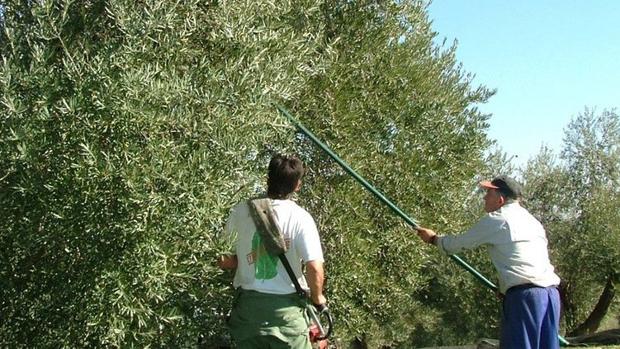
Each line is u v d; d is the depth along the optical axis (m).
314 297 5.02
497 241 6.09
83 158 5.29
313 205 8.25
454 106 9.42
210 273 6.05
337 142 8.24
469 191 9.99
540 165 22.25
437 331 19.98
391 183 8.76
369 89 8.67
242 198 6.07
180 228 5.54
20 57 5.61
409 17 9.10
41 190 5.38
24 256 5.67
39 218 5.47
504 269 6.05
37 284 5.74
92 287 5.47
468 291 17.78
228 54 6.24
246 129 5.93
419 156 8.91
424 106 8.97
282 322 4.95
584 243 20.95
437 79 9.38
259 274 5.02
